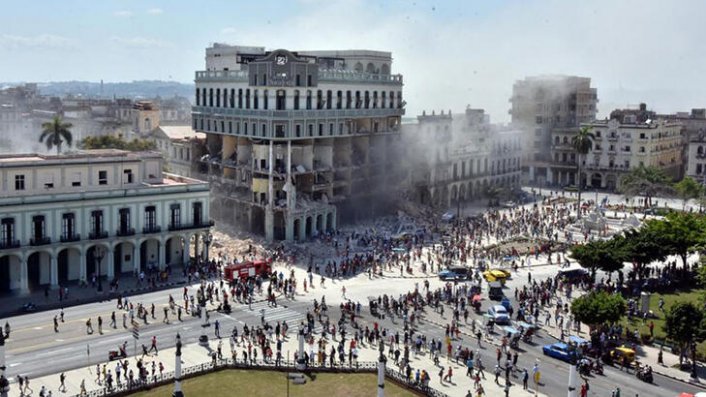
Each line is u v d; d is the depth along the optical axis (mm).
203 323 85312
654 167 198875
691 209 161750
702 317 74375
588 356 78750
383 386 64438
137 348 77375
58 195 96812
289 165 128000
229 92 138875
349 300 96562
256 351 76000
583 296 85500
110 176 104938
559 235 145125
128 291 97938
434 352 77375
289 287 101375
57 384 67125
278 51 127000
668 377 73938
